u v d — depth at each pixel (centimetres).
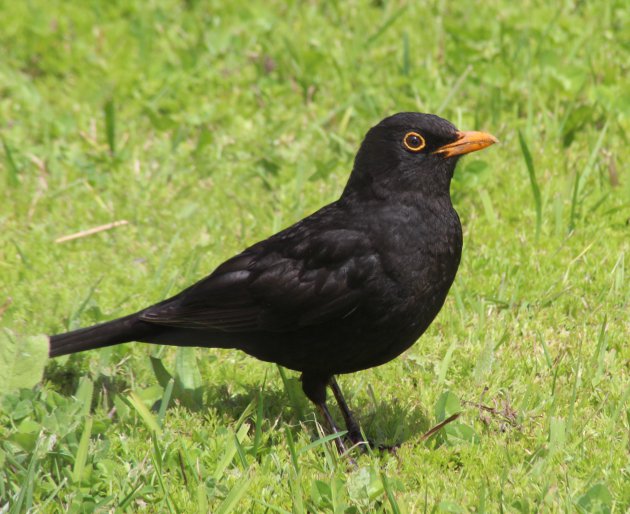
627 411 873
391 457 862
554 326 1045
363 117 1417
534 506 768
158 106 1482
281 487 813
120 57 1578
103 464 817
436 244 862
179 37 1628
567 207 1214
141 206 1272
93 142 1408
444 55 1533
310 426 925
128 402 912
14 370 872
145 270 1157
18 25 1638
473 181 1235
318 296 855
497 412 909
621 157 1296
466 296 1083
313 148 1363
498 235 1177
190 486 803
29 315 1079
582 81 1412
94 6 1675
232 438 832
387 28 1572
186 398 933
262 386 956
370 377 991
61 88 1543
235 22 1633
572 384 944
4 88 1525
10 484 791
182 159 1376
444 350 1012
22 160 1384
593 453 831
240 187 1305
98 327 896
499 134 1359
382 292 848
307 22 1628
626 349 988
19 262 1178
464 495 793
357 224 866
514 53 1497
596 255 1130
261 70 1516
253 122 1437
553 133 1350
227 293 884
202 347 979
